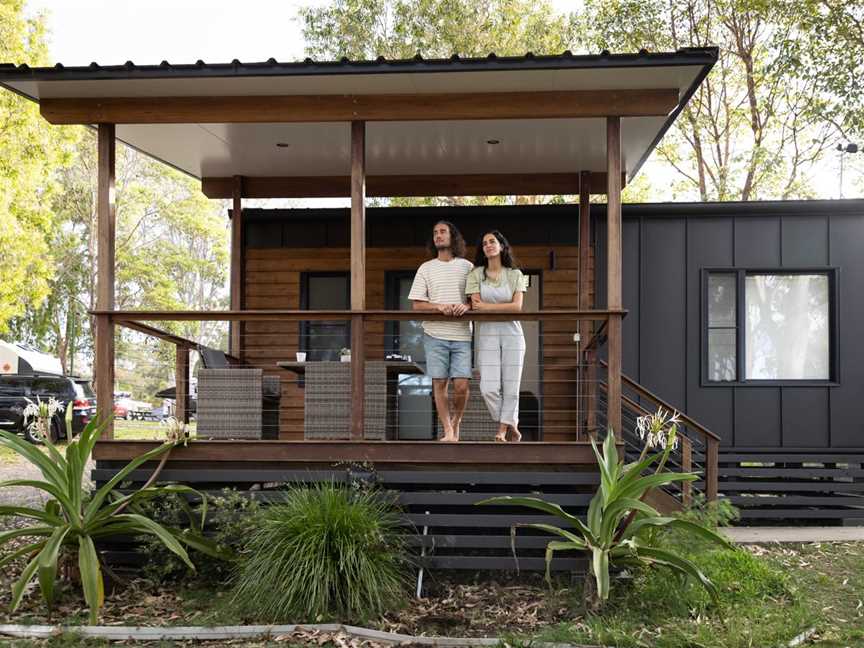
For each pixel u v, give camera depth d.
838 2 15.26
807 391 9.37
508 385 6.62
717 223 9.51
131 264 33.22
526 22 21.27
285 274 10.03
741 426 9.38
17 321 33.47
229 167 9.14
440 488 6.71
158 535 5.63
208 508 6.43
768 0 15.95
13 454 15.00
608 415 6.36
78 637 5.11
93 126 7.75
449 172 9.23
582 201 9.03
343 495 5.93
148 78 6.36
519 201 20.59
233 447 6.46
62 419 17.25
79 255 32.47
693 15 18.09
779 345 9.53
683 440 8.00
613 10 18.30
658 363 9.44
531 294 10.48
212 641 5.10
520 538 6.23
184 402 7.57
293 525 5.63
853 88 14.70
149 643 5.08
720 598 5.66
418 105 6.70
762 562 6.65
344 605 5.49
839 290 9.41
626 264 9.52
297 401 9.87
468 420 7.28
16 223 17.70
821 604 5.86
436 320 6.54
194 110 6.81
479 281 6.63
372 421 6.69
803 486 9.20
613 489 5.57
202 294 39.06
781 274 9.55
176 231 36.91
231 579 5.99
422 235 9.88
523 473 6.32
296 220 10.01
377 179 9.40
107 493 5.89
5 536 5.59
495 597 5.93
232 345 9.78
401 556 5.97
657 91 6.59
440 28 21.11
